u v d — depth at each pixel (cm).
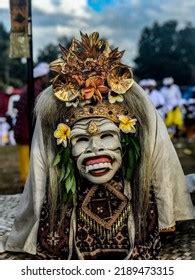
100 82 323
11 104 1252
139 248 325
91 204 331
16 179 794
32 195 336
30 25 492
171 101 1291
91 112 322
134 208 329
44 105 331
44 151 331
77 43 331
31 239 341
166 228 332
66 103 325
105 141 320
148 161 326
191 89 1524
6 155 1064
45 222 336
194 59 3369
